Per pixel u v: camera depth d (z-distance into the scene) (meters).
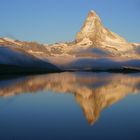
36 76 133.50
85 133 25.64
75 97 53.81
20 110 38.62
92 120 31.56
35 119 32.41
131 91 63.88
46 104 44.28
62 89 69.25
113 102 46.44
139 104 43.62
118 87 74.00
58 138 24.11
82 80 103.12
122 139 23.52
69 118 32.94
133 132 25.73
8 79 103.94
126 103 45.00
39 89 68.81
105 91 64.19
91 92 62.38
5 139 23.83
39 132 26.16
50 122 30.66
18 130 26.95
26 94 58.00
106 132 25.88
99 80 103.38
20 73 165.75
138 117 33.00
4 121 31.23
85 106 42.44
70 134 25.38
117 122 30.27
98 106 42.31
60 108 40.69
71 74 163.75
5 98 50.81
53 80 101.44
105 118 32.56
